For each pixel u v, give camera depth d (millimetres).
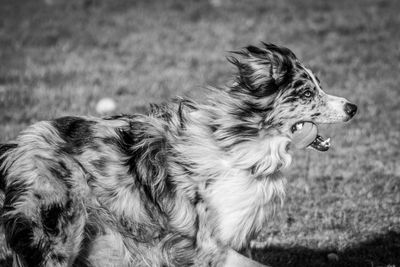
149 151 5934
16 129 11359
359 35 19328
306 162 10477
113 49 18000
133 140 6000
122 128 6086
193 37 19203
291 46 18203
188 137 5980
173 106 6379
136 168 5871
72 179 5664
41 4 23125
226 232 5855
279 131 5996
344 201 8938
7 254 7039
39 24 20234
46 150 5719
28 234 5551
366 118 12672
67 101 13352
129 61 16891
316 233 8016
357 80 15297
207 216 5863
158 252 6027
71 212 5621
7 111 12516
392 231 8062
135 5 22984
